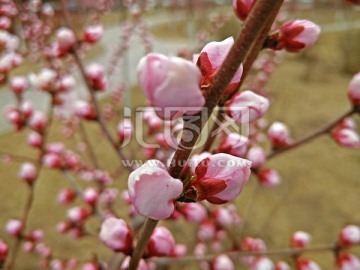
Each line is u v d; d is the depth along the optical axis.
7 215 0.66
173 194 0.14
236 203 0.66
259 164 0.26
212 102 0.13
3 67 0.37
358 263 0.27
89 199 0.37
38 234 0.40
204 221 0.36
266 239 0.61
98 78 0.31
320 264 0.58
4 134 0.94
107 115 0.71
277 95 1.19
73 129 0.64
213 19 0.86
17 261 0.55
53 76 0.40
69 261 0.48
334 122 0.25
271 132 0.27
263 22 0.12
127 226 0.19
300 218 0.68
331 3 1.70
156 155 0.30
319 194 0.75
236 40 0.12
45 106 0.96
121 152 0.29
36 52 0.62
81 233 0.38
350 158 0.89
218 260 0.28
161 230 0.19
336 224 0.67
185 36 1.60
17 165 0.81
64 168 0.39
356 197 0.75
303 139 0.27
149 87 0.12
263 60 0.68
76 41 0.31
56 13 0.77
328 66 1.59
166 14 2.10
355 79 0.23
